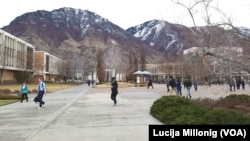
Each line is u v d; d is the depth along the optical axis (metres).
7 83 80.75
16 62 88.94
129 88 53.25
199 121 8.76
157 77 112.81
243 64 10.84
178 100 12.94
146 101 22.38
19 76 87.44
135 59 93.81
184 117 9.76
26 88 24.70
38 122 12.37
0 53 72.56
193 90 39.97
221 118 8.90
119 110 16.30
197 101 15.88
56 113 15.55
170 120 10.74
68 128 10.62
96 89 50.94
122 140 8.41
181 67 12.62
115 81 19.55
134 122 11.71
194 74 11.80
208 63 11.43
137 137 8.79
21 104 22.12
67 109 17.56
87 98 27.48
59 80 145.88
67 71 136.12
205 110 10.45
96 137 8.90
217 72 11.35
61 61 145.88
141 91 40.19
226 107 14.08
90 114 14.74
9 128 10.94
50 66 136.75
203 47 11.05
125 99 24.78
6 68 77.81
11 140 8.73
